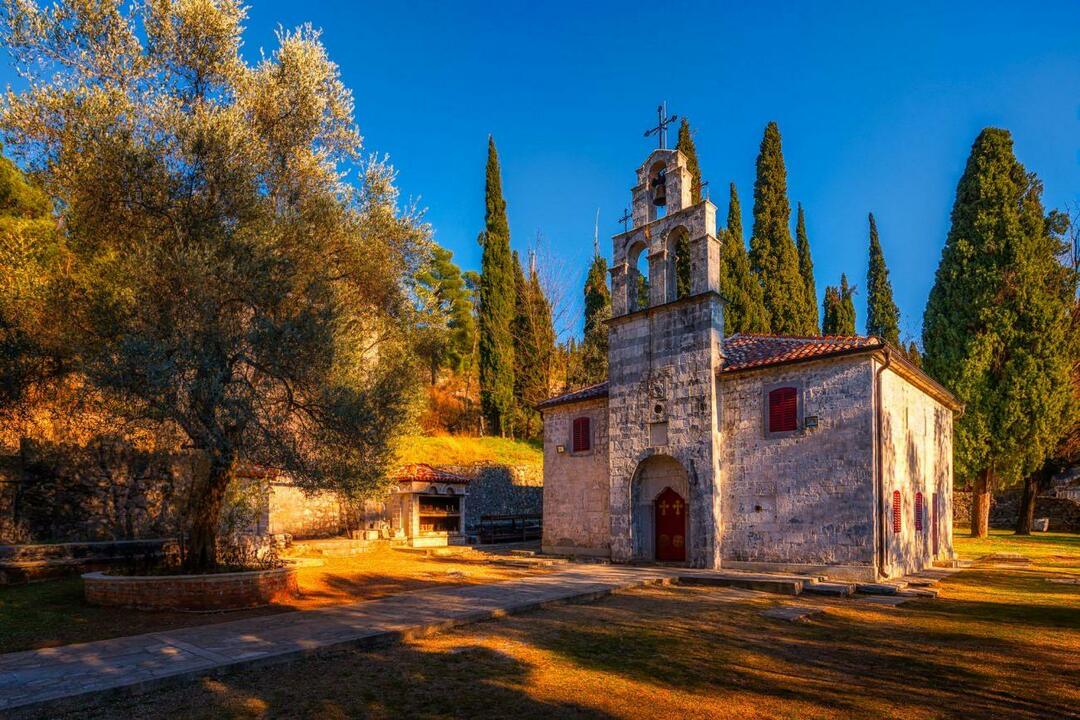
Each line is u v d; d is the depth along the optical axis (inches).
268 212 546.9
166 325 454.6
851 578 672.4
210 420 437.7
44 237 703.1
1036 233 1221.7
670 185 884.0
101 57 587.2
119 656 345.1
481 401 1678.2
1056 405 1184.8
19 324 582.6
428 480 1061.1
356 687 314.0
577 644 408.5
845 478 692.1
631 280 918.4
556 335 1878.7
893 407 746.8
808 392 731.4
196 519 531.2
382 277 647.8
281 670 341.1
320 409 497.7
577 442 968.3
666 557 835.4
